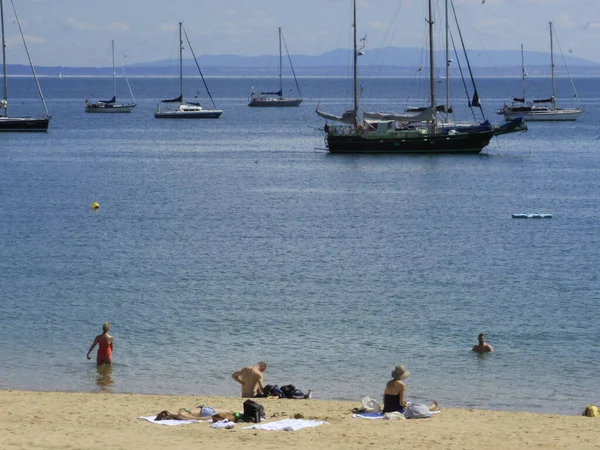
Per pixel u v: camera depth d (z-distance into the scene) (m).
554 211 156.38
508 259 115.00
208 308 90.31
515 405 63.19
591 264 111.50
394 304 91.75
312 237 131.88
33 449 44.50
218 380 68.62
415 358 74.06
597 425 51.84
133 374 70.00
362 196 176.38
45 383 67.62
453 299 93.81
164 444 45.75
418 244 125.75
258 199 172.88
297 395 60.81
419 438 47.94
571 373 70.38
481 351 75.56
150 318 86.69
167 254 118.69
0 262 113.12
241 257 116.56
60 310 89.69
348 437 47.91
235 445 45.78
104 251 120.88
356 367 71.75
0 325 84.12
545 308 90.19
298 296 95.31
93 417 52.44
